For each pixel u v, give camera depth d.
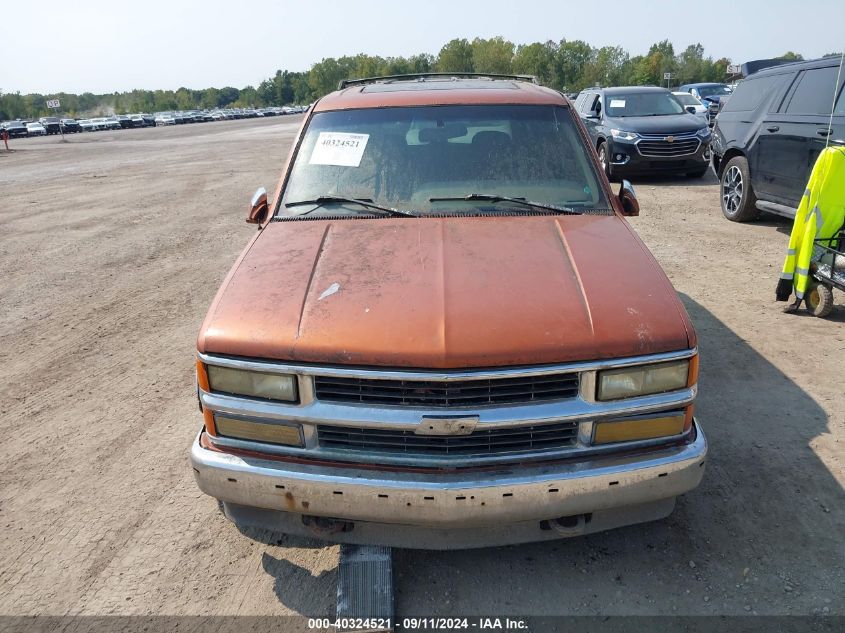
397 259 2.72
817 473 3.26
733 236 7.78
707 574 2.65
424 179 3.30
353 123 3.57
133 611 2.56
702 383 4.21
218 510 3.16
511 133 3.48
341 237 2.95
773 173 7.41
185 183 15.22
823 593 2.53
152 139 37.88
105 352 5.14
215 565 2.79
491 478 2.26
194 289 6.70
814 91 6.88
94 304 6.35
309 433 2.36
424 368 2.23
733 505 3.05
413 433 2.29
